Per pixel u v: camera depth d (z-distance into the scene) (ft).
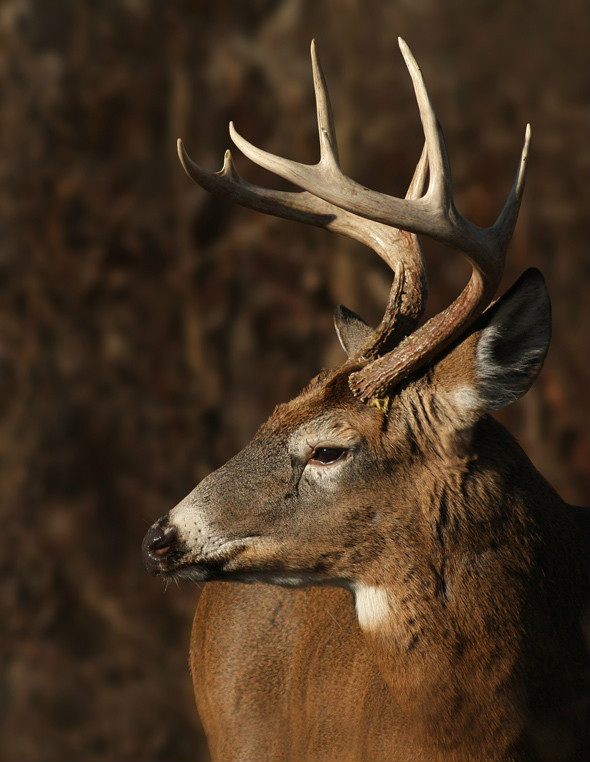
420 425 33.50
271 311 74.64
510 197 33.04
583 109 81.87
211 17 82.23
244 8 83.25
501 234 32.60
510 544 33.30
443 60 82.79
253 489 34.24
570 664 33.27
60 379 71.61
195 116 79.77
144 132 79.56
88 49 80.94
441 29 83.66
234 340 73.72
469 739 33.22
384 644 33.81
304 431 34.06
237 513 34.32
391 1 83.20
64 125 78.74
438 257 75.66
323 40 82.02
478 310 32.65
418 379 33.60
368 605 34.12
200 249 76.02
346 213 37.29
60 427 69.77
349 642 38.63
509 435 34.99
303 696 40.06
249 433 71.05
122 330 73.56
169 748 58.75
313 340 74.23
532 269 32.14
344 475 33.73
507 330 32.81
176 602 64.49
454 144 81.15
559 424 71.20
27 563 65.67
